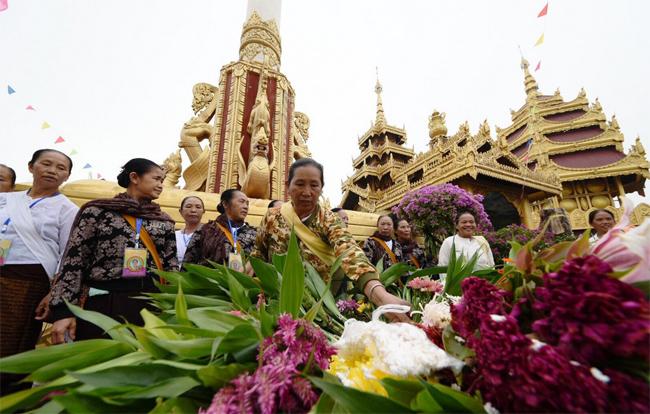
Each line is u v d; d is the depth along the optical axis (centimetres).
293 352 71
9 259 233
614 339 52
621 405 49
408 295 171
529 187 1195
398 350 76
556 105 2311
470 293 76
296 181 178
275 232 191
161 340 76
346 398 60
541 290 65
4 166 333
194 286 156
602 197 2033
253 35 909
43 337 295
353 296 192
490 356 60
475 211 549
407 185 1355
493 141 1425
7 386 212
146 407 71
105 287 209
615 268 70
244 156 749
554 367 53
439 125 1723
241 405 62
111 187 458
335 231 167
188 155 852
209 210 536
